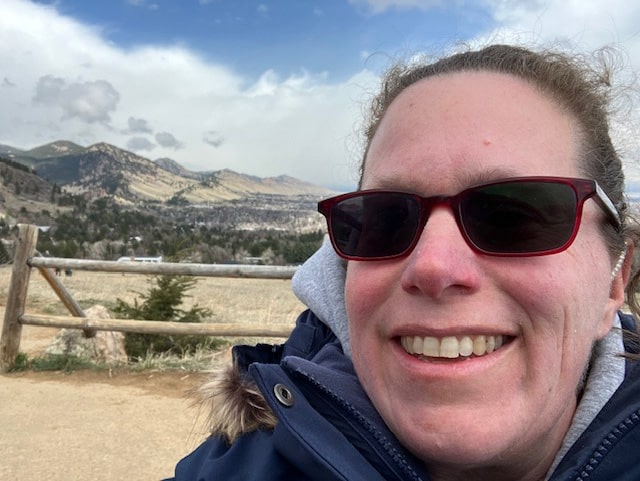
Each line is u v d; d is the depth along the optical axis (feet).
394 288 0.86
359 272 0.91
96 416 3.33
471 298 0.80
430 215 0.85
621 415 0.86
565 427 0.94
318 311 1.24
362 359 0.92
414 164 0.88
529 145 0.86
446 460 0.80
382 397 0.89
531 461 0.90
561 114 0.92
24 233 4.66
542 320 0.80
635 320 1.05
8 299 4.58
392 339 0.88
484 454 0.79
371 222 0.89
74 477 2.48
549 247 0.80
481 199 0.82
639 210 1.05
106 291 11.87
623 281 1.01
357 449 0.92
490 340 0.82
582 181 0.82
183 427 3.15
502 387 0.80
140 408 3.50
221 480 1.00
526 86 0.91
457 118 0.87
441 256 0.80
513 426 0.80
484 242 0.81
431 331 0.81
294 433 0.90
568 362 0.84
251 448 1.04
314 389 0.97
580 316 0.84
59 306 9.35
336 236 0.94
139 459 2.69
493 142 0.85
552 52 0.99
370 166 1.00
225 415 1.06
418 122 0.90
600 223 0.90
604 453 0.85
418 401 0.82
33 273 16.98
